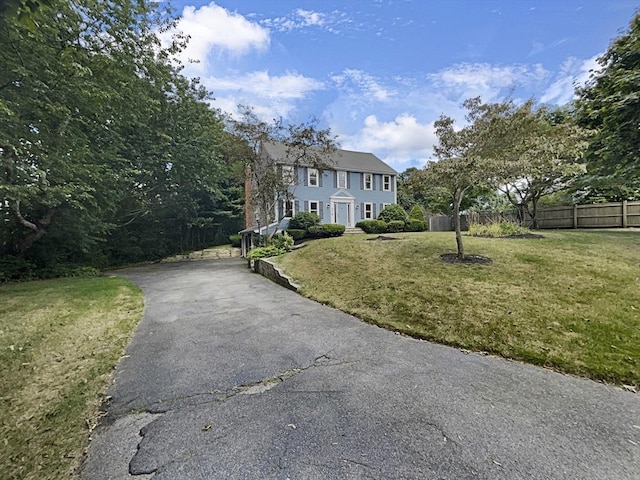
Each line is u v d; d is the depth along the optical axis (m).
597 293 4.73
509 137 6.30
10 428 2.32
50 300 6.59
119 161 12.29
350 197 21.89
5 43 5.62
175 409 2.57
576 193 16.80
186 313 5.75
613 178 12.27
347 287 6.63
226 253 21.47
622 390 2.65
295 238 16.80
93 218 11.95
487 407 2.43
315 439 2.12
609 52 9.51
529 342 3.58
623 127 9.02
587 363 3.06
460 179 6.44
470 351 3.61
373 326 4.64
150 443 2.14
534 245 8.26
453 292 5.34
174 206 19.47
